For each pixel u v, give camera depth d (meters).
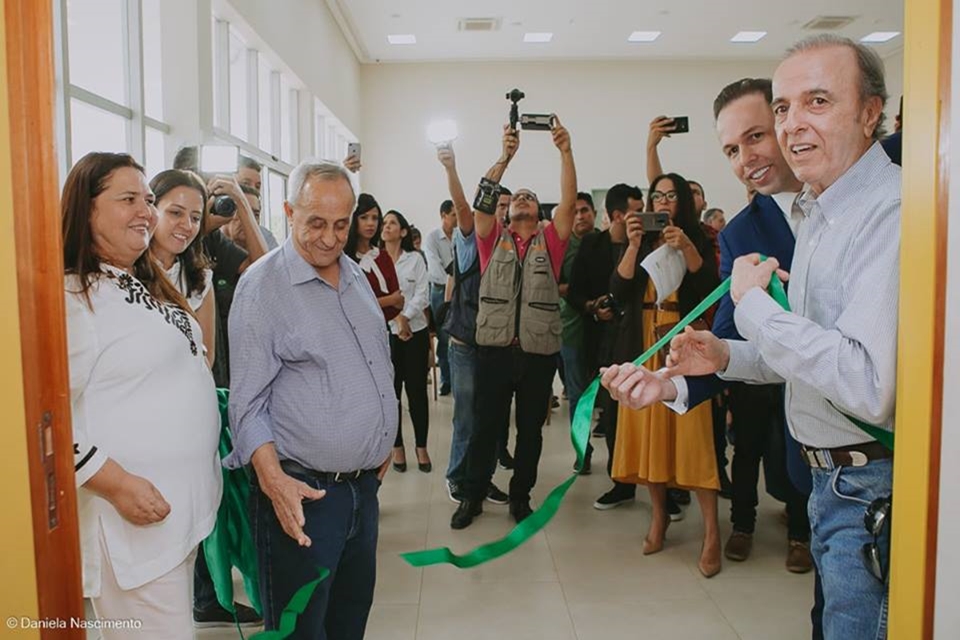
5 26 0.77
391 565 2.88
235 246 2.83
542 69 11.14
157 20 4.38
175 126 4.41
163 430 1.35
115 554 1.30
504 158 3.33
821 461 1.22
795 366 1.08
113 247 1.36
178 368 1.41
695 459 2.72
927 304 0.78
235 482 1.77
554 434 4.95
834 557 1.21
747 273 1.18
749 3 8.69
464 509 3.30
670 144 11.25
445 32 9.72
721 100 1.88
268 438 1.55
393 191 11.20
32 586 0.79
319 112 8.64
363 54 10.67
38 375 0.80
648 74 11.17
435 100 11.16
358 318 1.67
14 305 0.77
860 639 1.17
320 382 1.60
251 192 3.40
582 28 9.62
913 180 0.80
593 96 11.19
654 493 2.97
